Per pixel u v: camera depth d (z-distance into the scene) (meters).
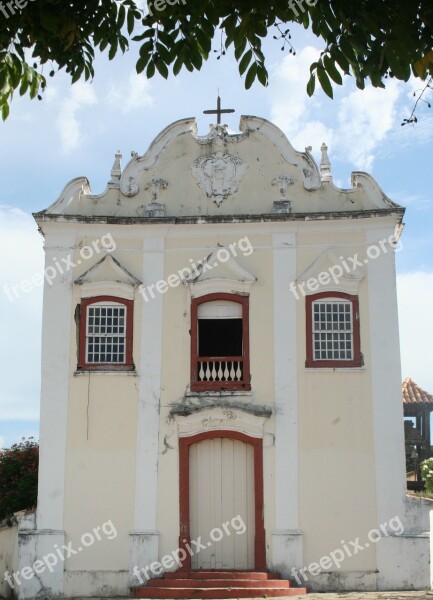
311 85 8.64
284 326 20.78
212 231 21.33
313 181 21.55
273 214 21.11
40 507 20.03
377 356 20.52
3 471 22.20
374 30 8.24
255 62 8.99
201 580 18.95
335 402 20.36
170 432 20.41
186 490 20.09
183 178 21.81
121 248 21.36
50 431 20.41
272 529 19.78
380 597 17.89
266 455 20.19
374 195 21.25
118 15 9.76
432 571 19.64
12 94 10.65
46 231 21.34
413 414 27.97
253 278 20.94
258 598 18.22
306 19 8.68
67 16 9.48
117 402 20.55
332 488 19.94
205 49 9.09
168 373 20.69
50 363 20.73
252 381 20.55
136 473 20.20
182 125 22.06
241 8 8.60
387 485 19.83
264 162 21.78
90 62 10.39
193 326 20.89
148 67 9.29
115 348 20.92
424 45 8.33
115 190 21.78
